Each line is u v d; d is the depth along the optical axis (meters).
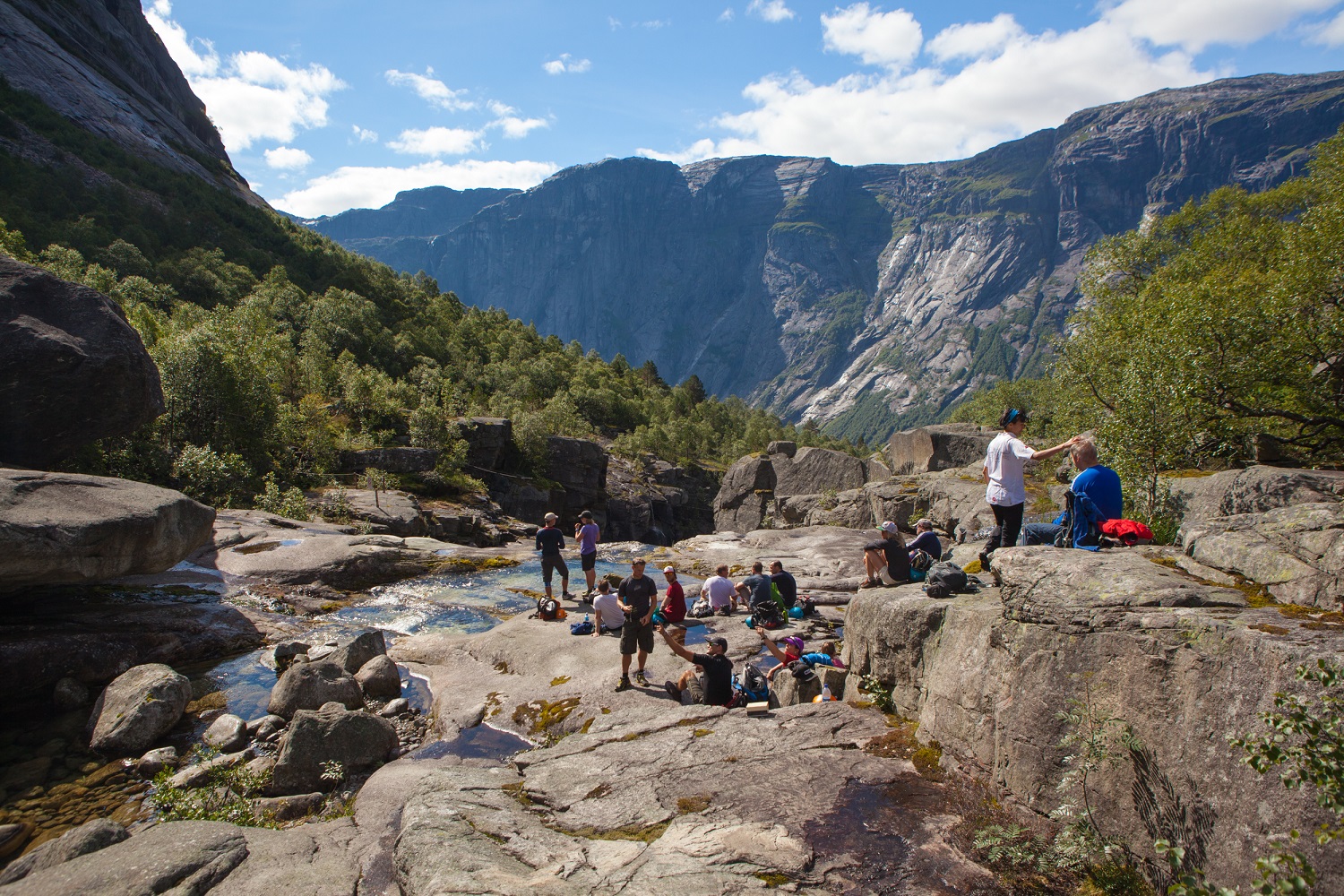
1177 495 9.52
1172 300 15.60
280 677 9.52
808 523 28.22
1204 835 3.87
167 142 123.50
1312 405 13.20
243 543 17.05
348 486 32.50
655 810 5.56
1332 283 13.53
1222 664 3.98
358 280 117.94
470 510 34.78
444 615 14.16
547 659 10.78
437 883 4.44
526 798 6.14
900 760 6.14
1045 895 4.23
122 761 7.94
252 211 121.75
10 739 8.33
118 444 20.41
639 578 9.63
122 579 12.99
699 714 7.72
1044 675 5.07
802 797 5.55
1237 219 24.17
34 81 105.56
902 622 7.15
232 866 5.38
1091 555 5.48
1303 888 2.95
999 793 5.29
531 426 59.12
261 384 30.03
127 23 148.00
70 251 58.19
